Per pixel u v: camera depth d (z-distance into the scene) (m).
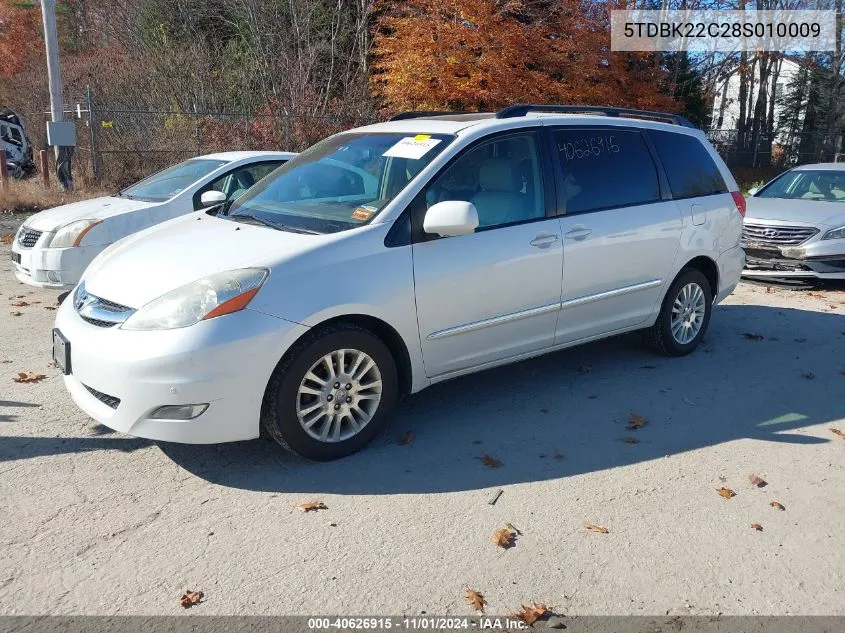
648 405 5.00
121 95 20.91
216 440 3.68
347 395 4.04
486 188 4.61
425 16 19.16
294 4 21.83
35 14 30.75
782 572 3.16
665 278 5.67
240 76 22.12
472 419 4.70
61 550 3.17
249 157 7.79
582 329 5.19
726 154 31.09
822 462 4.20
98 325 3.82
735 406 5.03
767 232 9.04
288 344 3.75
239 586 2.95
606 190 5.25
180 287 3.71
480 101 19.34
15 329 6.35
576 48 19.70
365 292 3.99
